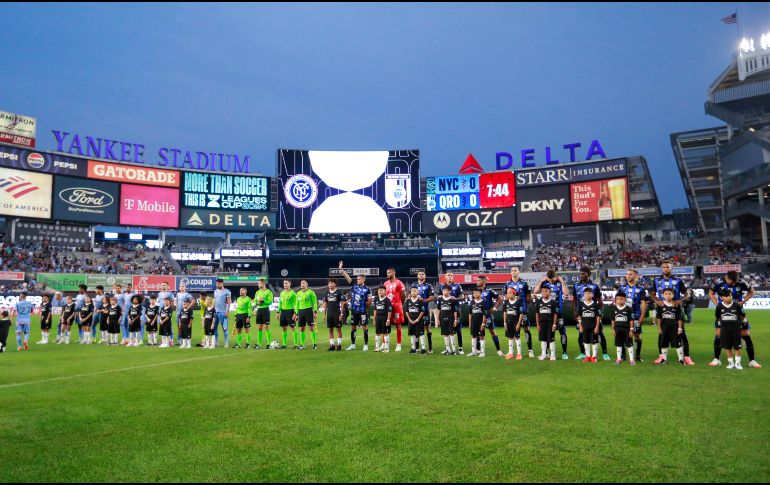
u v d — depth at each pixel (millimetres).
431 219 68000
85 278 55906
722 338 12281
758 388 9695
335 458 6070
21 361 15070
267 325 19219
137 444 6652
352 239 70312
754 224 63969
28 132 59906
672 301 13125
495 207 67375
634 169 65375
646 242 68500
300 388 10164
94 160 61281
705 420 7434
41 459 6137
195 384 10719
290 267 71938
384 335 17016
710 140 67625
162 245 66562
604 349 14273
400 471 5648
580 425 7258
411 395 9367
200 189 65562
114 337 21641
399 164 67438
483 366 13023
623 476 5445
